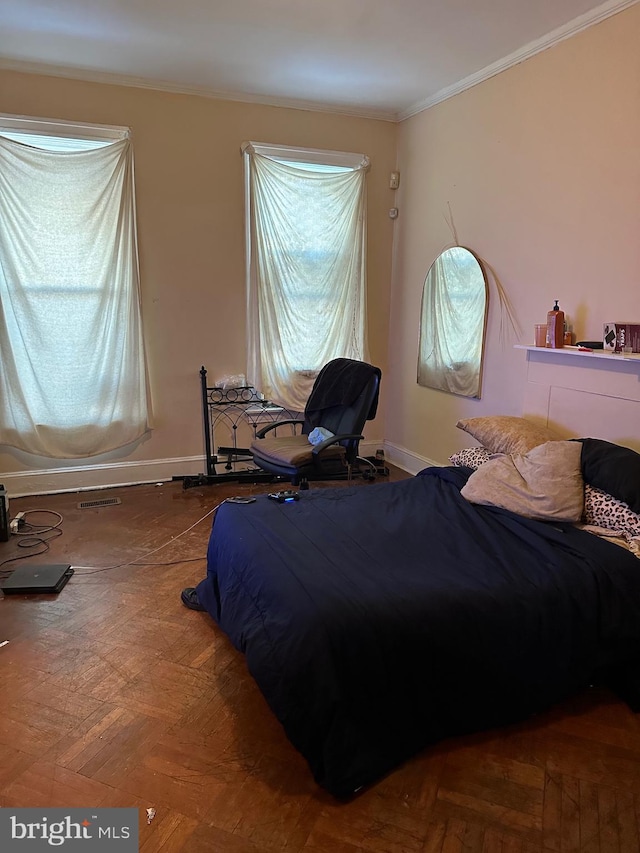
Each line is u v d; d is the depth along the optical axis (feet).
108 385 12.78
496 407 11.64
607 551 6.82
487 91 11.28
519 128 10.56
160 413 13.65
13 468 12.67
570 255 9.68
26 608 8.41
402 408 15.10
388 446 15.90
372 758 5.45
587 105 9.16
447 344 12.94
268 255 13.60
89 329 12.41
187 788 5.42
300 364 14.37
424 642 5.70
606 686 6.97
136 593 8.87
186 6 9.00
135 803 5.26
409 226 14.23
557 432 9.66
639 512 7.13
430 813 5.20
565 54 9.48
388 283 15.15
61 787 5.41
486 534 7.52
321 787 5.44
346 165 14.07
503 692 6.06
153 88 12.19
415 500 8.73
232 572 7.05
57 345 12.25
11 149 11.27
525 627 6.05
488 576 6.42
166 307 13.23
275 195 13.41
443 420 13.43
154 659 7.31
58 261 11.96
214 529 8.26
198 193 13.00
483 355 11.87
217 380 13.98
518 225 10.75
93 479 13.32
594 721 6.40
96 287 12.30
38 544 10.48
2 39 10.25
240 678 6.98
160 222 12.81
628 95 8.48
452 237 12.65
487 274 11.60
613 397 8.62
